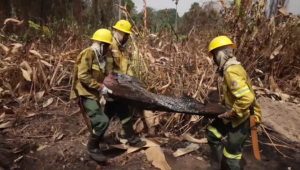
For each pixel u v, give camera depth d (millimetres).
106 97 3305
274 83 5957
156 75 4855
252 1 6520
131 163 3500
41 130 4301
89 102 3289
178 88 4617
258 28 6652
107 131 4254
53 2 13648
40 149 3766
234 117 2822
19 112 4582
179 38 6688
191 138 4020
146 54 5246
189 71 5359
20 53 6469
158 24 7914
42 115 4828
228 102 2961
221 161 3178
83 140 3998
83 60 3170
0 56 6434
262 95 5852
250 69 6410
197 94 4582
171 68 5027
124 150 3781
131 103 3316
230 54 2846
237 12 6547
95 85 3232
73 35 8492
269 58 6641
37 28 8711
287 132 4652
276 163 3693
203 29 7750
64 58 6793
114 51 3674
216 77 5273
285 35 6629
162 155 3518
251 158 3785
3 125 4336
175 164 3529
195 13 7773
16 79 5910
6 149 3740
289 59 6539
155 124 4277
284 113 5066
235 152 3021
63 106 5277
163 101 3275
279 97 5750
